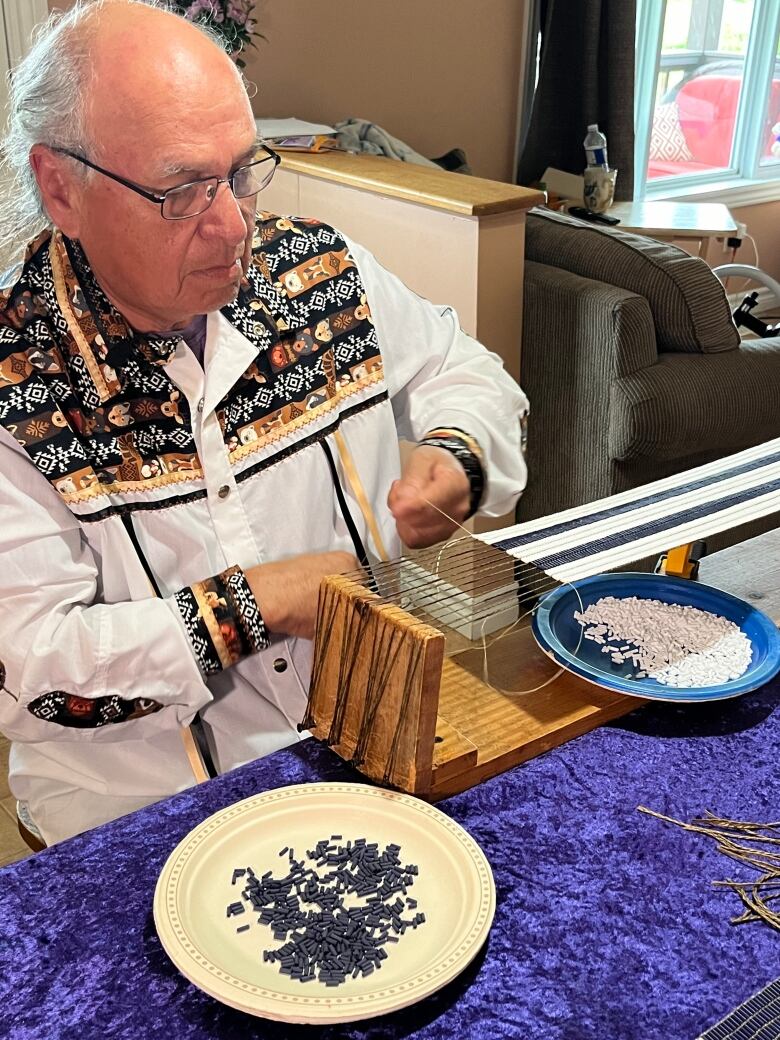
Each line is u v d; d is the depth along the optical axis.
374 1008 0.68
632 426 2.27
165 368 1.12
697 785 0.94
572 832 0.89
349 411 1.29
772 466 1.30
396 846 0.86
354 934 0.77
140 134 0.93
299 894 0.81
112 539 1.11
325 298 1.28
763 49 4.75
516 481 1.36
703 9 4.51
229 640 1.04
